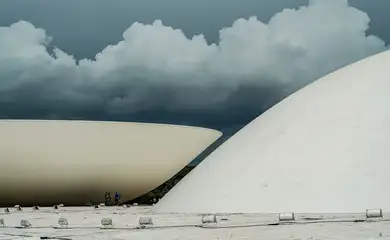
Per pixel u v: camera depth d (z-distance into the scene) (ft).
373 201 56.29
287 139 66.18
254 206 61.05
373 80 67.97
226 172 68.08
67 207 124.77
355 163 59.77
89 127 122.42
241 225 48.42
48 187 125.90
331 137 63.41
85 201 132.36
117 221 62.28
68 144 121.80
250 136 71.97
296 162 62.80
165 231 45.98
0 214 89.86
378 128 62.28
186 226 49.93
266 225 47.80
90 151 123.65
